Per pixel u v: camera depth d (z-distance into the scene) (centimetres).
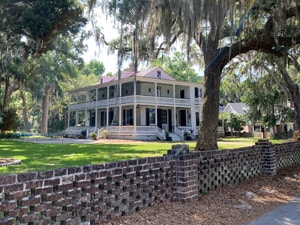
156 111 2500
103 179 335
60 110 4250
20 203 256
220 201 459
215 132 844
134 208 374
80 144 1652
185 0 686
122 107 2716
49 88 3359
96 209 325
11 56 1631
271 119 2492
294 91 1278
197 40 871
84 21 1333
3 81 2267
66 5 1260
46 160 823
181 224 352
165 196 423
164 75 2728
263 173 691
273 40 829
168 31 796
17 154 1025
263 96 2194
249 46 841
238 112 3666
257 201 477
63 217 290
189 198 434
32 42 1461
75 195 304
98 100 2786
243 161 619
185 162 435
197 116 2889
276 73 1423
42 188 273
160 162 418
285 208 443
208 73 852
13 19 1243
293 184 617
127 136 2344
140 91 2586
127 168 368
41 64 2567
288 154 830
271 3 786
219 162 542
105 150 1205
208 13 676
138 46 885
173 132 2581
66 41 1875
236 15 848
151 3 782
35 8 1247
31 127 5462
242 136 3312
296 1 736
